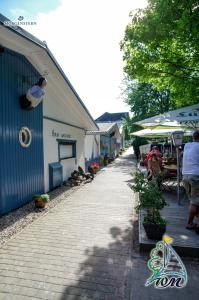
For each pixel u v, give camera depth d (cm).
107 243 480
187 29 661
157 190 486
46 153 930
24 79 760
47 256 429
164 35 742
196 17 621
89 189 1034
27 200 772
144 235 477
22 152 745
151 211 472
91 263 405
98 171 1695
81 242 485
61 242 485
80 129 1429
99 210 709
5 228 554
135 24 767
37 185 845
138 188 494
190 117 614
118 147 3825
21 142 736
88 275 370
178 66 889
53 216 652
